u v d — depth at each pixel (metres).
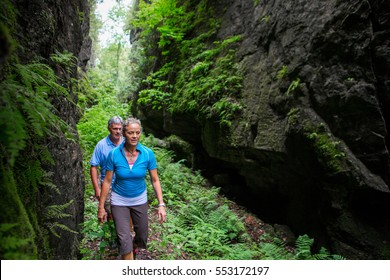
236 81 6.96
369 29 4.48
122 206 3.30
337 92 4.76
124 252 3.14
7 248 1.55
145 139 10.38
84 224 3.82
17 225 1.76
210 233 5.33
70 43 3.79
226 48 7.88
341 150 4.72
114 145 3.99
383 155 4.49
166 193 6.66
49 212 2.59
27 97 2.10
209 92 7.42
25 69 2.29
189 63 9.22
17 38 2.46
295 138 5.22
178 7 10.65
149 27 11.16
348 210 5.05
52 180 2.75
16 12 2.35
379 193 4.68
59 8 3.38
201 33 9.28
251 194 7.74
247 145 6.27
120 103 13.38
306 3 5.60
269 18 6.57
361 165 4.64
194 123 8.72
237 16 8.09
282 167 5.98
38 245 2.28
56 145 2.87
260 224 6.64
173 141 9.97
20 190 2.15
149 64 12.20
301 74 5.27
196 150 9.53
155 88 10.76
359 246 4.88
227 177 8.32
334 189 5.10
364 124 4.57
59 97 3.06
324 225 5.48
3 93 1.77
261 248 5.32
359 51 4.55
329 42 4.92
